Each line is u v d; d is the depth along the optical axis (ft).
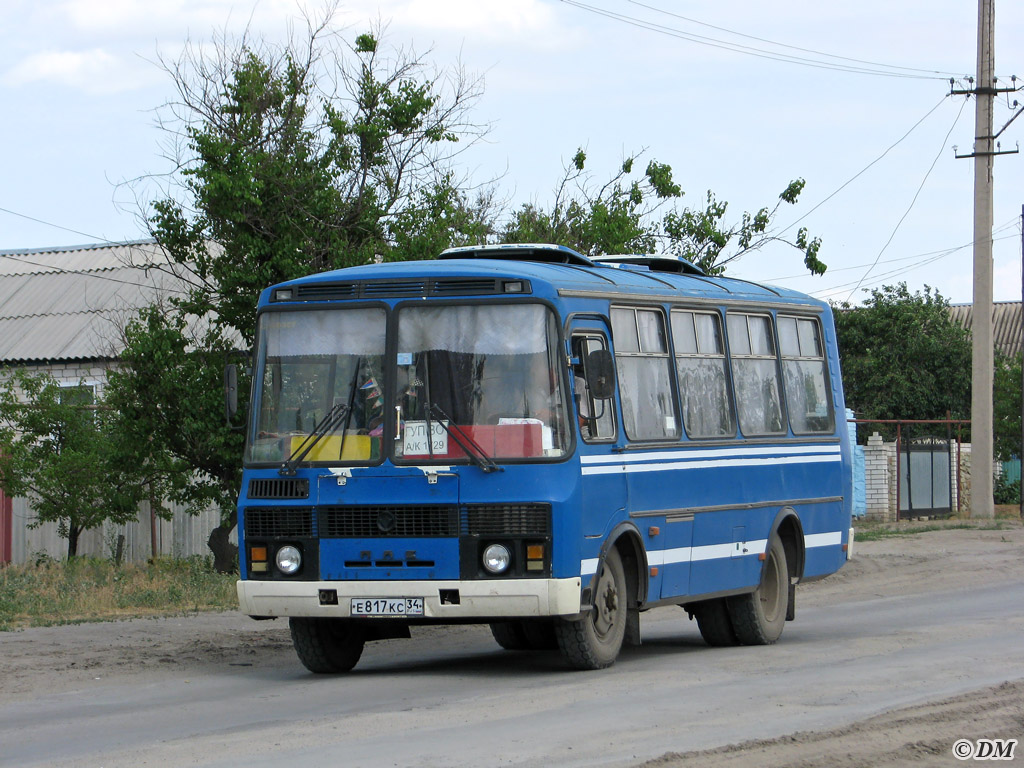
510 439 48.55
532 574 47.67
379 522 48.93
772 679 47.91
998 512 175.94
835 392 71.72
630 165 123.85
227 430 88.53
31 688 48.96
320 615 49.42
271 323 52.11
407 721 40.04
